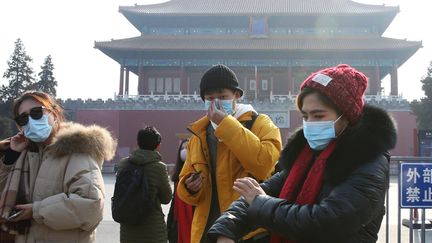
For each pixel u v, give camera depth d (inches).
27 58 2989.7
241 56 2785.4
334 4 2886.3
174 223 296.8
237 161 185.6
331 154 124.8
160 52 2748.5
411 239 320.8
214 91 193.0
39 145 201.6
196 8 2844.5
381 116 126.6
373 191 116.3
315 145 130.3
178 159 287.0
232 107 195.2
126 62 2834.6
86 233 190.5
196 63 2805.1
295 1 2945.4
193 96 2503.7
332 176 120.3
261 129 192.2
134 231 285.7
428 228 475.5
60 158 189.8
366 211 115.0
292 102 2401.6
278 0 2962.6
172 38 2829.7
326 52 2687.0
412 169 313.1
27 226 188.4
